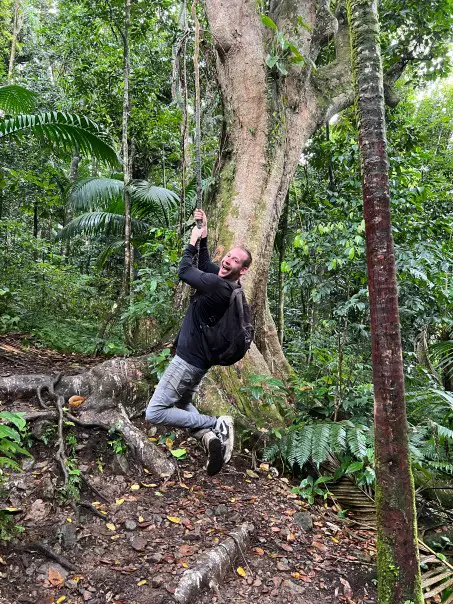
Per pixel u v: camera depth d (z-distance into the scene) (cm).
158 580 254
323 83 610
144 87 940
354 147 645
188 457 390
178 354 301
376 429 217
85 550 277
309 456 412
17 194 941
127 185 709
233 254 296
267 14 576
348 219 565
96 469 351
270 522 334
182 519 316
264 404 454
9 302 672
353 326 564
